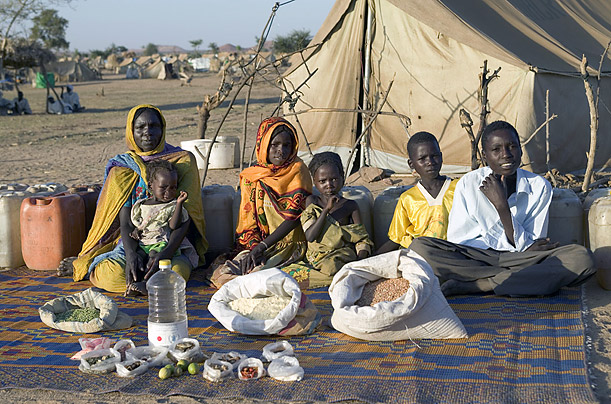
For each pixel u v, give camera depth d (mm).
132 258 5605
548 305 4934
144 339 4633
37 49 30484
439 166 5742
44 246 6316
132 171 6094
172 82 60406
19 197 6547
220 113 26359
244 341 4527
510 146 5211
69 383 3902
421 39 11188
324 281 5703
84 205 6512
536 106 10195
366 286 4664
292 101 10086
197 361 4145
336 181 5754
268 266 5871
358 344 4383
